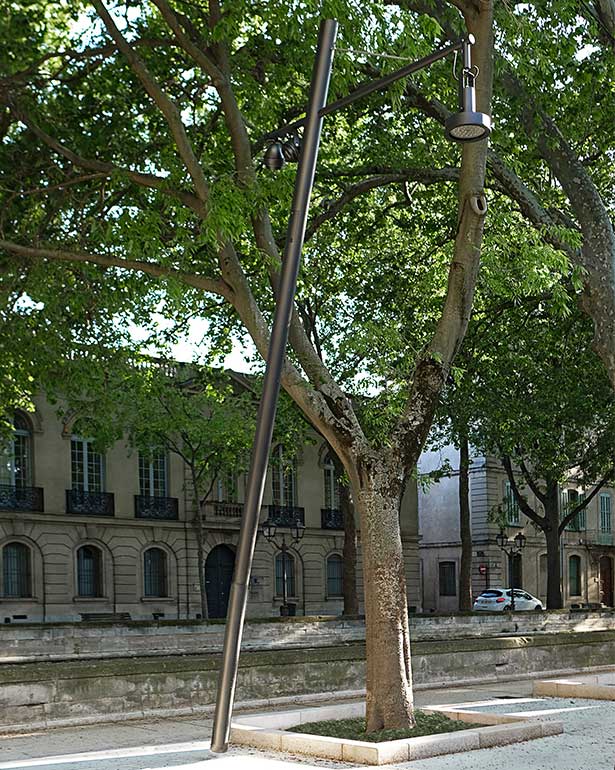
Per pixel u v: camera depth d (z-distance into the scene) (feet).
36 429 134.72
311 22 42.06
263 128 54.65
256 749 40.83
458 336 44.65
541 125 61.62
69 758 39.58
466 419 98.53
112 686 50.96
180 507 149.38
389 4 54.19
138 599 142.92
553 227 53.88
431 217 73.87
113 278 57.72
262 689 57.06
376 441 43.80
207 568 152.46
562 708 52.85
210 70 43.62
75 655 66.80
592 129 69.26
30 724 47.93
